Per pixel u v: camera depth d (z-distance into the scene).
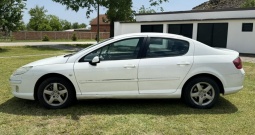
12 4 20.11
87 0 25.58
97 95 4.70
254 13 17.86
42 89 4.71
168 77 4.70
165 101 5.34
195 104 4.87
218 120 4.30
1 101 5.25
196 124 4.12
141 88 4.72
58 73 4.65
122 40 4.79
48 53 17.81
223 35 19.05
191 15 21.72
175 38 4.87
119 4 25.62
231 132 3.84
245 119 4.36
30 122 4.14
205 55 4.81
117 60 4.70
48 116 4.40
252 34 17.41
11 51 19.16
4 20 19.59
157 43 4.81
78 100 5.31
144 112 4.66
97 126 4.00
